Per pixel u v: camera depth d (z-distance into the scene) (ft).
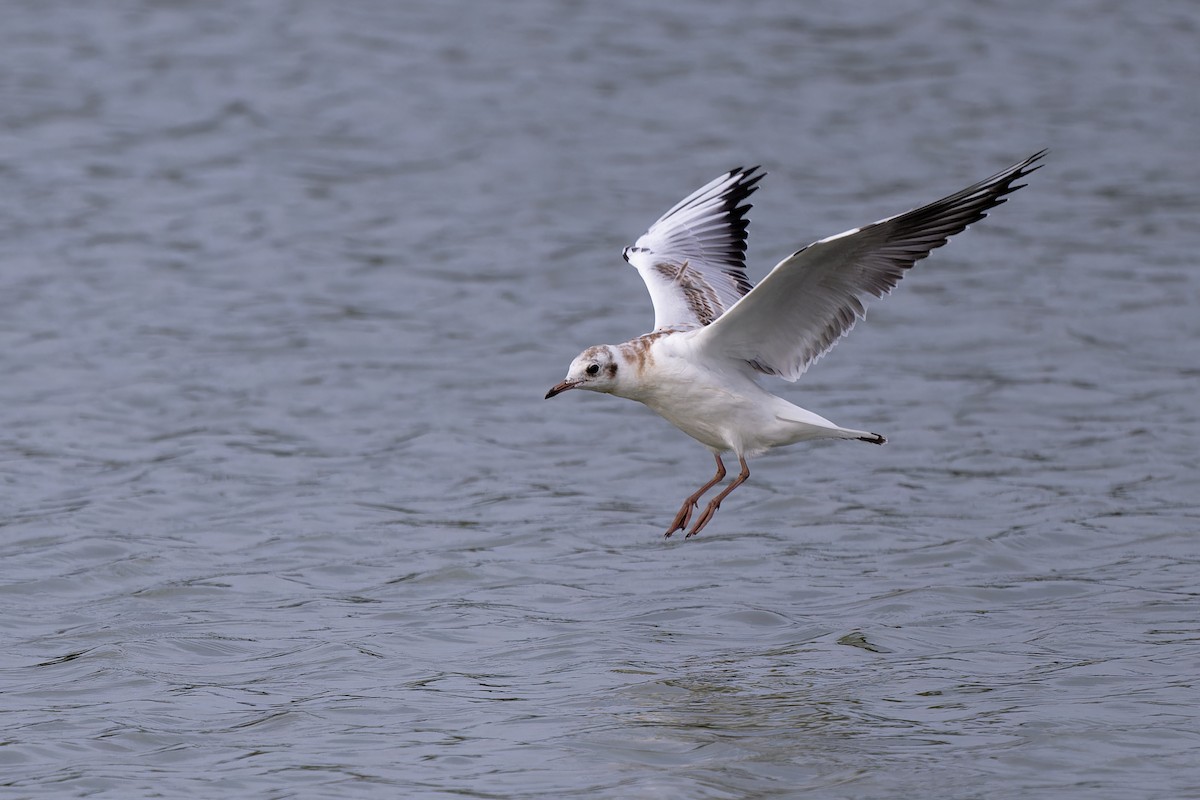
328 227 85.15
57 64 110.22
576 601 44.29
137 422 60.18
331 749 34.60
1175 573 45.37
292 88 107.55
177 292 75.31
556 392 38.34
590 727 35.47
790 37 120.37
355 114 103.50
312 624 42.63
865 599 44.04
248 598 44.68
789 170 94.32
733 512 51.93
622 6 126.52
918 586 44.88
